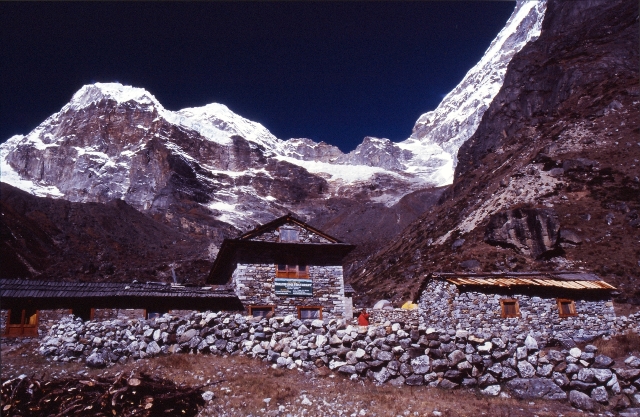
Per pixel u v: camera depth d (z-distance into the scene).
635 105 79.31
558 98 107.88
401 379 14.71
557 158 73.06
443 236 71.88
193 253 102.44
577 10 141.12
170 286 25.73
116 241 100.94
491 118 131.62
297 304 26.58
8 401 11.62
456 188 105.88
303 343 16.31
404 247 86.12
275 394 13.57
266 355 16.45
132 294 23.78
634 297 37.31
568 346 20.38
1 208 85.62
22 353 17.94
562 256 49.97
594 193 60.22
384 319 30.94
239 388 13.91
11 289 22.00
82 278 69.19
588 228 53.22
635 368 13.52
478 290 25.31
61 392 12.12
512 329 24.38
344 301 27.38
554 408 12.89
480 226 64.62
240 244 26.94
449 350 15.03
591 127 78.75
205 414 12.31
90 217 112.19
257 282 26.45
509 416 12.24
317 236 28.31
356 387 14.38
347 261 121.81
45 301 22.36
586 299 25.48
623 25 120.00
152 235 120.06
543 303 25.11
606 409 12.75
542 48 138.50
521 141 102.00
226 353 16.83
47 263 75.31
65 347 16.83
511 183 72.12
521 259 51.38
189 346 17.03
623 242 49.03
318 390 14.08
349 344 15.88
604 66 103.88
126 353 16.69
